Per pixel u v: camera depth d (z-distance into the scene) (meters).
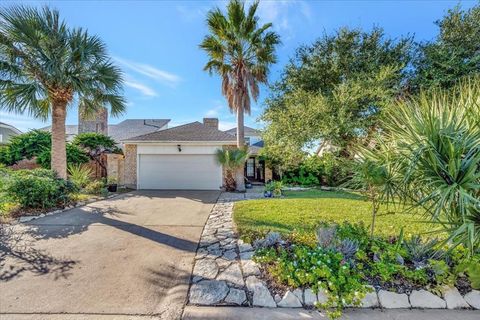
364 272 3.19
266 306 2.84
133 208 7.78
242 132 12.40
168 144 12.98
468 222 2.57
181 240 4.87
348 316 2.68
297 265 3.28
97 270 3.63
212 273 3.50
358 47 13.14
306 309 2.80
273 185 10.98
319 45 13.84
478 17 11.15
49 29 7.57
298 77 13.95
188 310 2.76
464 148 2.83
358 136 10.48
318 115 10.73
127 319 2.60
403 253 3.39
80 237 5.00
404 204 3.70
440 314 2.72
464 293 2.95
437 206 2.75
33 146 13.10
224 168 12.49
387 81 10.98
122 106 9.47
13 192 6.68
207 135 13.76
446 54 11.38
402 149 3.39
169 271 3.60
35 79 7.95
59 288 3.14
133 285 3.23
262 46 11.88
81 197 8.97
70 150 12.98
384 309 2.79
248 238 4.61
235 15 11.34
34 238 4.90
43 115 8.77
